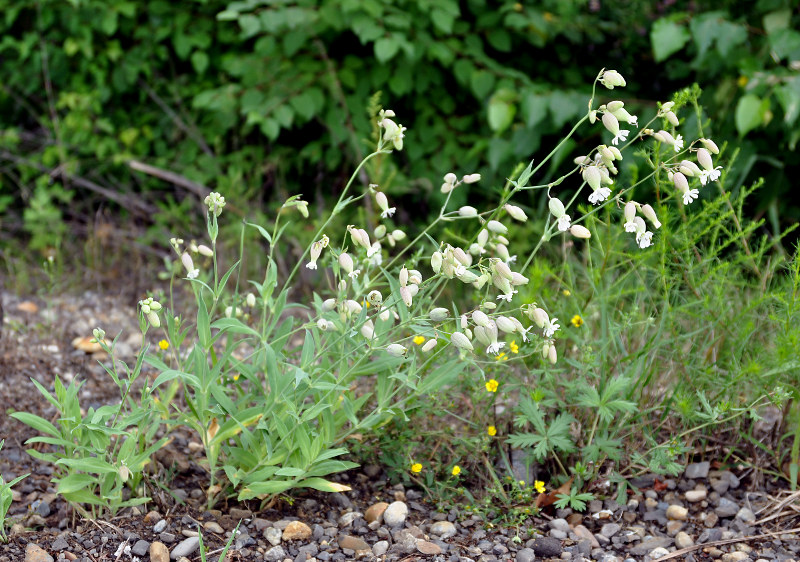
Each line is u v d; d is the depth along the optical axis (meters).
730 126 4.43
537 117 4.26
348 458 2.79
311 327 2.46
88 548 2.30
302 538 2.41
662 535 2.50
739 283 2.95
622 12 5.16
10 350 3.58
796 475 2.62
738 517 2.54
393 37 4.42
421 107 5.06
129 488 2.54
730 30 4.12
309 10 4.73
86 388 3.36
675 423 2.80
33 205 5.09
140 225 5.50
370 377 3.07
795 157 4.39
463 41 4.99
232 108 5.09
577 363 2.59
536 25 4.76
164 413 2.42
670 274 2.86
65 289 4.70
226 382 2.58
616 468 2.71
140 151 5.62
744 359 2.85
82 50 5.55
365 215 4.77
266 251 5.06
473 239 2.71
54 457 2.61
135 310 4.43
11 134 5.54
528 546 2.41
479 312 2.14
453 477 2.71
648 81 5.18
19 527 2.39
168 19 5.54
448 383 2.60
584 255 3.34
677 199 2.57
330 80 4.95
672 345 2.86
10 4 5.74
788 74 3.98
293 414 2.28
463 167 4.93
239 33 5.46
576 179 4.89
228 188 5.12
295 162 5.47
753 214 4.42
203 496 2.59
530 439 2.54
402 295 2.17
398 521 2.49
